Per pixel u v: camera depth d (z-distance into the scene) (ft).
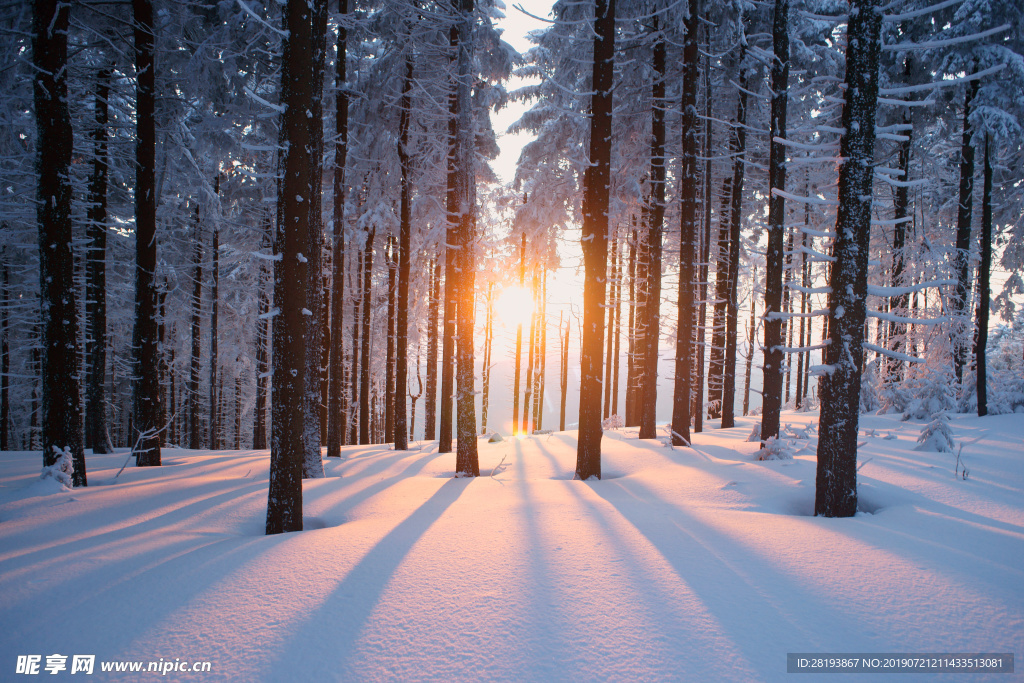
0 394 70.08
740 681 9.25
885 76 51.39
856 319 18.86
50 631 11.76
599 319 28.91
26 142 40.68
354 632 11.30
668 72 45.91
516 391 80.53
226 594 13.19
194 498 24.41
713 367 57.98
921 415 46.37
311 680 9.75
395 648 10.68
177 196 61.87
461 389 31.94
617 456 34.60
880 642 10.41
